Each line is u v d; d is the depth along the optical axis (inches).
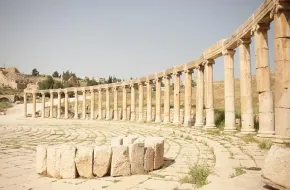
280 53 553.3
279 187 236.5
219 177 306.5
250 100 767.7
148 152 402.3
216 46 960.3
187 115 1229.1
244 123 762.8
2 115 2652.6
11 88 4970.5
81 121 1913.1
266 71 658.2
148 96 1601.9
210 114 998.4
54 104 2997.0
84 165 370.0
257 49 671.8
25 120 2118.6
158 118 1502.2
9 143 740.0
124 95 1844.2
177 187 304.5
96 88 2079.2
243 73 780.6
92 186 329.7
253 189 249.9
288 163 236.2
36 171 395.2
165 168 422.9
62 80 5930.1
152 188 312.0
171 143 706.2
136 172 386.9
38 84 4938.5
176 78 1346.0
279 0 544.4
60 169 370.6
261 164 382.9
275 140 526.6
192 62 1190.9
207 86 1022.4
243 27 757.9
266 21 655.8
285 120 535.5
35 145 700.0
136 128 1247.5
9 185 340.8
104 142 743.7
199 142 714.8
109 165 375.2
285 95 542.6
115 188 315.6
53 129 1227.2
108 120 1859.0
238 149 517.3
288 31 552.7
